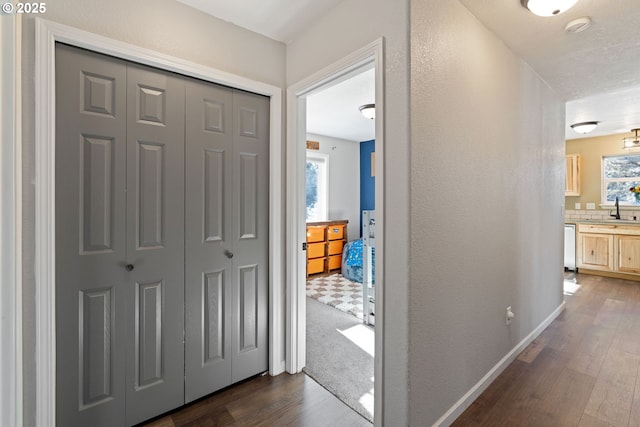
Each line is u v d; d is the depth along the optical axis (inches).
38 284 51.4
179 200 69.6
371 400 73.7
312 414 68.9
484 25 75.5
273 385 79.7
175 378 69.7
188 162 70.7
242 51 76.8
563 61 95.2
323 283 181.8
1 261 26.5
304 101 86.1
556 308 125.9
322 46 73.5
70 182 56.9
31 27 50.8
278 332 84.6
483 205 76.0
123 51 59.6
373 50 60.7
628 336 107.4
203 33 70.5
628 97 127.1
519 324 95.0
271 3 68.5
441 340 63.7
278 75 83.9
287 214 85.0
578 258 201.2
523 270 96.6
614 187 203.2
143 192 65.0
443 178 63.1
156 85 66.1
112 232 61.5
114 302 62.0
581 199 213.6
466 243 70.3
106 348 61.2
